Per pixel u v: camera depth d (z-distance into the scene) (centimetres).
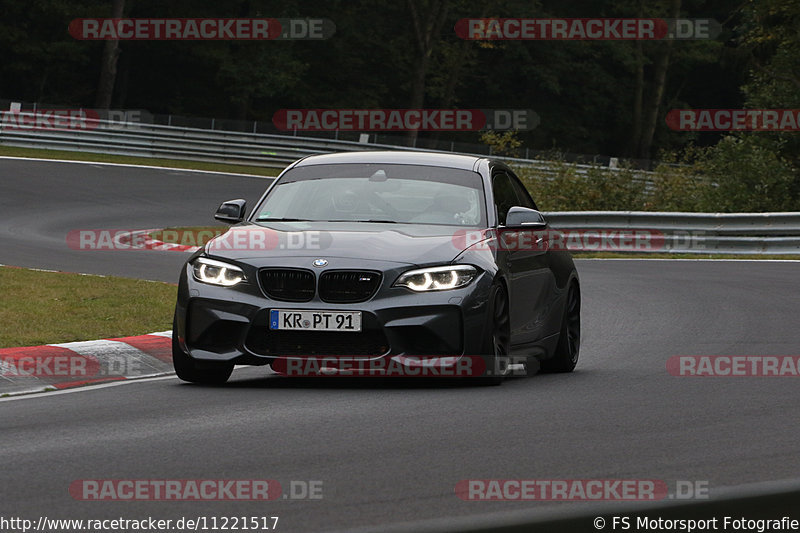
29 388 3111
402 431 2377
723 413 2644
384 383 3117
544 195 10612
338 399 2809
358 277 2905
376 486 1886
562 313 3488
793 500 1680
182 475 1966
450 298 2908
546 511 1708
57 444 2248
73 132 15638
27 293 4584
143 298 4603
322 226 3156
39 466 2038
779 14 11931
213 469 2012
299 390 2980
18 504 1767
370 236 3044
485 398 2830
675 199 10881
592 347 4000
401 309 2881
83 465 2045
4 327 3778
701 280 6353
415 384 3095
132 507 1748
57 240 7894
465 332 2912
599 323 4625
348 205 3275
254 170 15888
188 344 3012
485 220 3225
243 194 12725
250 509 1734
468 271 2955
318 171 3450
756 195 10769
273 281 2938
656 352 3819
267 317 2905
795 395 2927
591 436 2341
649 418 2566
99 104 19800
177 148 16125
